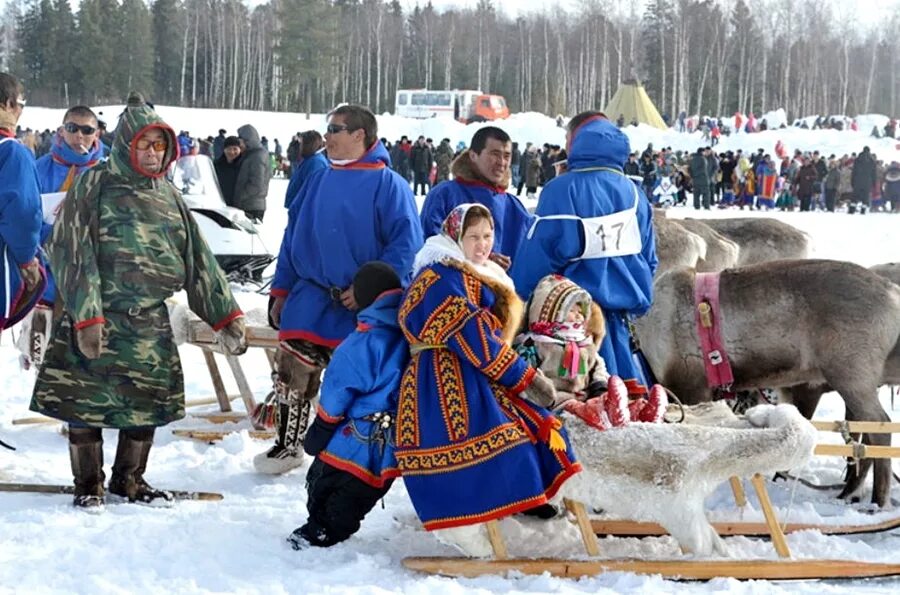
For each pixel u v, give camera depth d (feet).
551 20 281.33
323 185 18.24
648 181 102.58
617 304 17.28
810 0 262.47
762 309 18.94
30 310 18.81
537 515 16.28
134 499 17.30
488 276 14.16
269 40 253.03
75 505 16.76
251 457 20.77
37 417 23.43
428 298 14.07
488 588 13.65
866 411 18.48
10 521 16.02
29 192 17.95
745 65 252.62
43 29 244.63
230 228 41.57
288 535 15.49
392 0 287.28
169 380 16.97
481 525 14.23
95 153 22.76
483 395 13.99
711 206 101.24
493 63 269.85
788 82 250.78
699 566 14.03
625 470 14.26
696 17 253.85
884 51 268.41
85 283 16.26
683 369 19.52
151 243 16.76
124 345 16.58
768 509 14.84
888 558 14.99
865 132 167.43
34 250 18.19
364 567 14.12
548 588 13.56
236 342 17.62
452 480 13.87
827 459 21.79
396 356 14.79
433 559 14.24
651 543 15.58
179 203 17.35
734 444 14.38
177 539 15.07
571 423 14.44
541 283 15.69
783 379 19.25
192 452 21.16
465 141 149.48
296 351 18.35
